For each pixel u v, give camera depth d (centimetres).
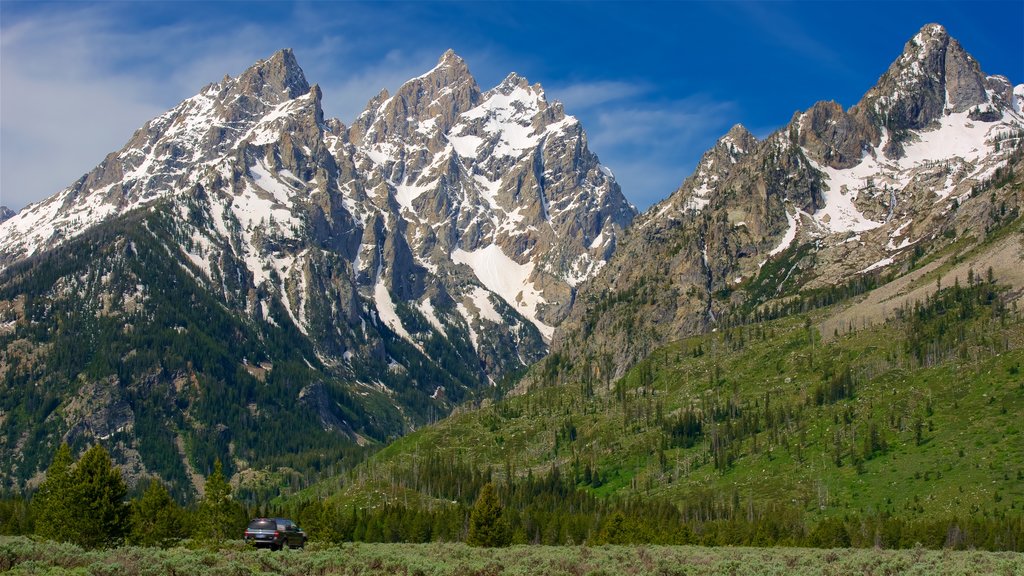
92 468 12212
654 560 10550
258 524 10819
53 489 14138
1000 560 10644
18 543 9544
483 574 8581
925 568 9469
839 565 9975
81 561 8462
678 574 8956
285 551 9706
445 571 8438
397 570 8644
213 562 8594
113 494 12206
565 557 10575
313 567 8444
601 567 9425
